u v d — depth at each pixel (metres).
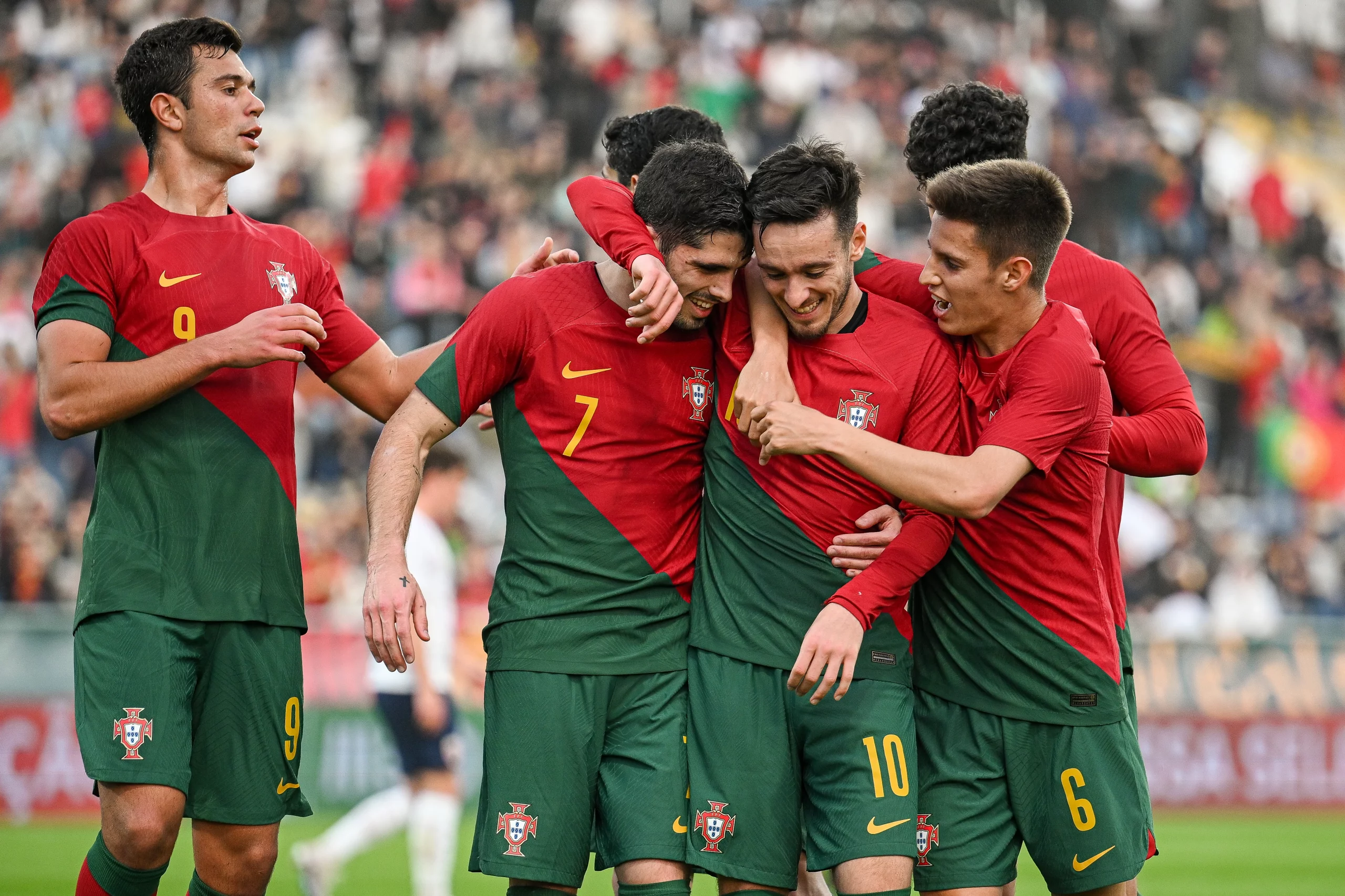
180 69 14.12
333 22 65.25
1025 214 12.75
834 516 13.46
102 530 13.86
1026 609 13.60
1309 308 64.88
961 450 13.74
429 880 24.86
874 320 13.66
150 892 14.09
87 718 13.56
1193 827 38.78
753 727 13.49
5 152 60.72
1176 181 66.62
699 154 13.03
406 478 13.48
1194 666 41.66
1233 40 75.94
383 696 25.12
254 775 14.24
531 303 13.72
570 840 13.55
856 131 65.19
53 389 13.43
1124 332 14.34
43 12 63.59
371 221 59.97
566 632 13.63
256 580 14.20
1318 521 59.03
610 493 13.68
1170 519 53.97
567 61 66.44
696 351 13.82
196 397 13.98
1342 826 39.22
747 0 69.38
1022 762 13.74
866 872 13.05
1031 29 71.19
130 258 13.85
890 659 13.52
